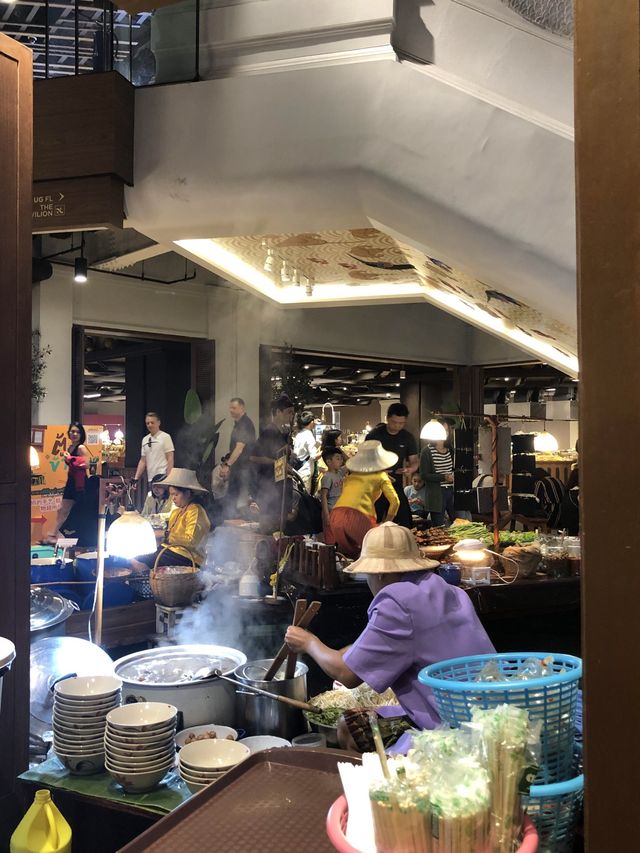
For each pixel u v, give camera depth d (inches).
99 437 335.3
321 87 129.5
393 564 92.2
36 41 252.1
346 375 605.3
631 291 39.5
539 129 120.0
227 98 135.8
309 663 171.6
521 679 68.1
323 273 227.9
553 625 227.5
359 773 52.2
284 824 57.7
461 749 49.3
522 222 121.2
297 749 69.2
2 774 86.0
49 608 111.7
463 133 123.0
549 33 120.6
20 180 90.5
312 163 130.4
